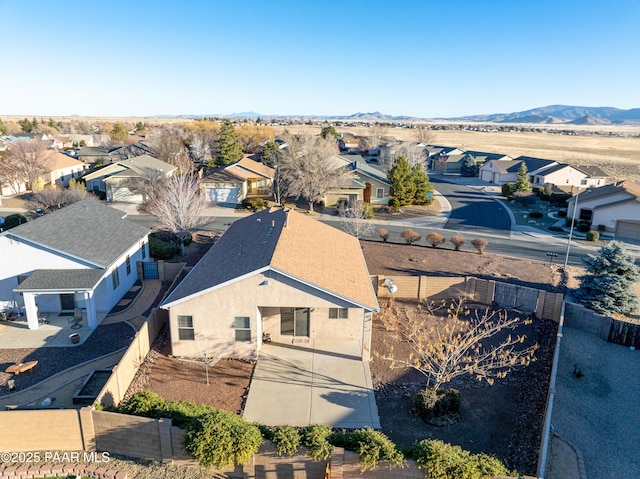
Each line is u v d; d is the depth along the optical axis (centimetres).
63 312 2303
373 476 1124
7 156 5588
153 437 1230
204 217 4062
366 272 2295
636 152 12162
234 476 1210
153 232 3825
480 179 8119
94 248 2381
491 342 2073
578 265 3284
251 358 1866
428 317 2317
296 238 2230
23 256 2222
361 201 4953
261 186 5734
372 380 1744
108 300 2330
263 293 1798
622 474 1298
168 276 2803
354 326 2022
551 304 2291
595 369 1881
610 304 2372
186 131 10788
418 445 1132
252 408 1539
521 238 4088
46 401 1534
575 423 1523
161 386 1653
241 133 11112
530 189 6247
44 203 4325
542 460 1172
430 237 3650
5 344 1973
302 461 1164
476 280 2488
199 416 1251
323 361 1866
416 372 1809
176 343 1859
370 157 10194
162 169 5353
